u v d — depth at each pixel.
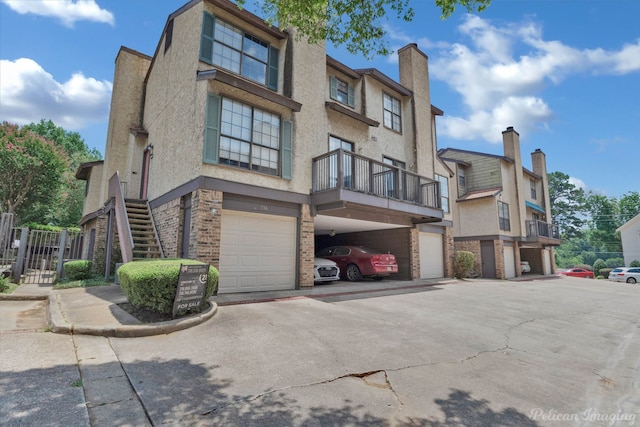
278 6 6.48
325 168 10.54
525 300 9.93
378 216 12.70
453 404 3.22
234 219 9.09
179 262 6.59
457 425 2.85
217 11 9.75
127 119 14.59
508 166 22.98
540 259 25.70
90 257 14.99
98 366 3.77
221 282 8.62
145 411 2.85
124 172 14.21
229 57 9.85
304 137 10.89
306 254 10.31
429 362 4.34
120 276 6.51
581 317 7.80
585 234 58.72
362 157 10.65
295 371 3.87
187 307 5.80
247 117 9.59
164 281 5.64
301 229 10.30
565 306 9.22
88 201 17.31
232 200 8.98
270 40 10.93
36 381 3.27
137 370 3.72
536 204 27.09
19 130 23.03
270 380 3.60
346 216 11.47
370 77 14.14
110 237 10.25
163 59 12.30
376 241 15.59
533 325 6.74
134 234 10.86
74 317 5.51
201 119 8.70
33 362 3.74
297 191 10.37
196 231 8.16
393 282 13.00
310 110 11.24
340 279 13.48
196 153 8.64
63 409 2.79
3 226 9.93
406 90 15.30
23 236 10.07
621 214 52.44
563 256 62.41
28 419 2.61
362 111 13.59
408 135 15.23
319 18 6.81
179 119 10.05
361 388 3.49
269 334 5.25
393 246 14.91
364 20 6.61
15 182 22.19
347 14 6.48
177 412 2.86
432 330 5.93
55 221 31.89
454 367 4.21
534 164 28.77
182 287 5.74
